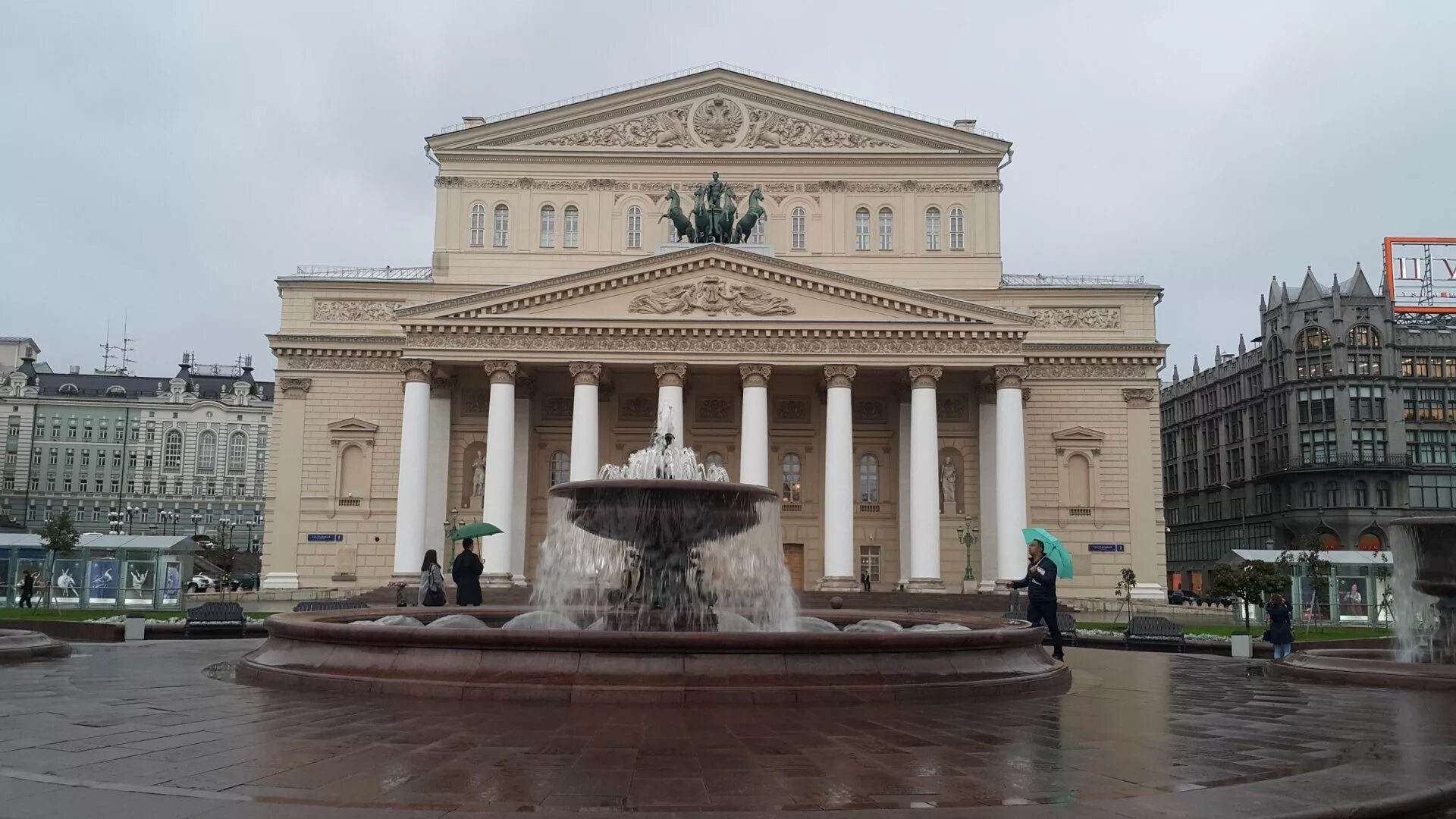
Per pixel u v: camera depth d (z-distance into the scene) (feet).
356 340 198.08
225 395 443.73
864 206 206.08
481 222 205.57
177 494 431.43
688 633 44.14
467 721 38.27
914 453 176.96
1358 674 56.80
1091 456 196.95
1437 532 61.31
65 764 30.27
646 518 59.88
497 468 175.63
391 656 46.91
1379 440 295.07
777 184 206.18
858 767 30.81
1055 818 24.68
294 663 50.34
